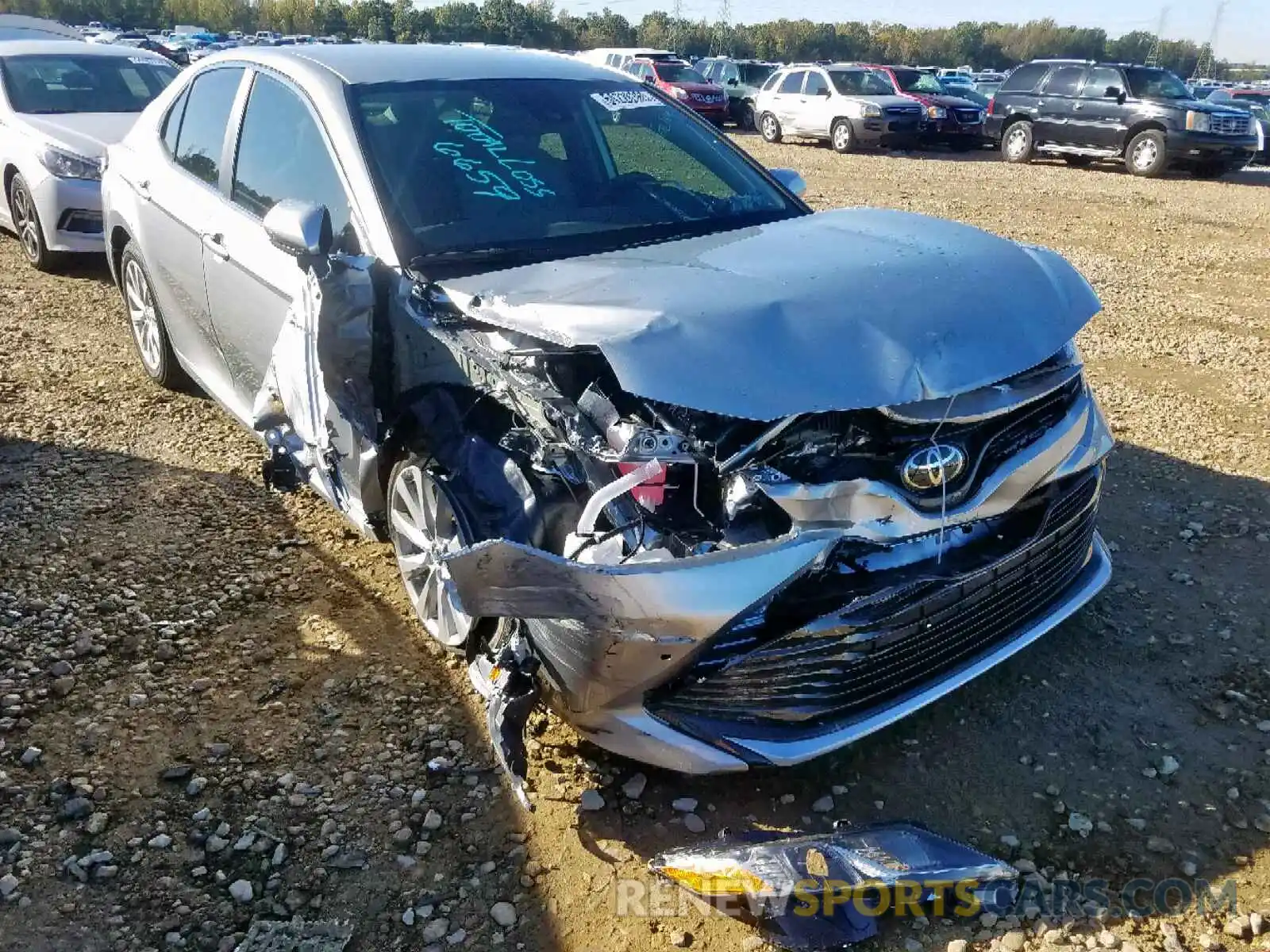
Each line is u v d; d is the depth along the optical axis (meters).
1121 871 2.74
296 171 3.94
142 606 3.84
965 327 2.79
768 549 2.58
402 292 3.29
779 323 2.71
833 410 2.59
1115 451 5.35
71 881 2.68
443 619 3.38
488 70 4.21
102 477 4.85
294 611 3.84
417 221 3.52
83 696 3.36
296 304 3.43
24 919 2.57
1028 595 3.17
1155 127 17.64
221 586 3.98
